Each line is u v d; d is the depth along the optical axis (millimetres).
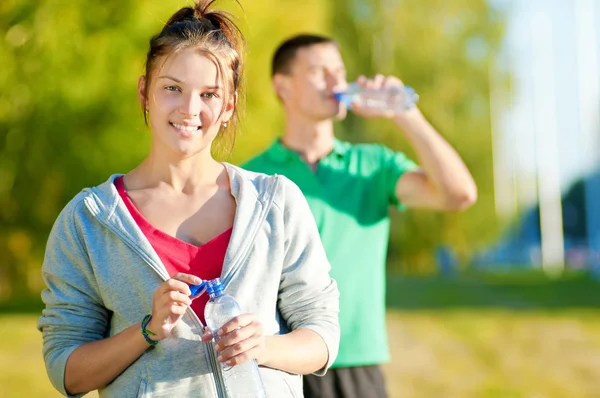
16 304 17969
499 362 10617
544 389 8922
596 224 54844
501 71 29719
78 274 2648
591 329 13531
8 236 18859
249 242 2611
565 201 76625
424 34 27891
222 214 2670
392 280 28141
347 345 4336
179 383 2504
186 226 2637
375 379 4395
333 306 2756
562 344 12000
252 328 2389
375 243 4555
